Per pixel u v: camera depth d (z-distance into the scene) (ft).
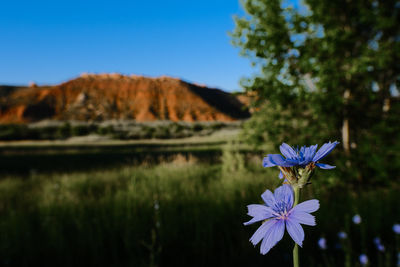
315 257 10.78
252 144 19.08
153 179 24.53
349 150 17.31
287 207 2.20
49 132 197.88
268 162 2.25
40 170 41.04
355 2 17.11
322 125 16.84
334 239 11.48
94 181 26.35
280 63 17.16
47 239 13.38
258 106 18.76
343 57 16.93
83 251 12.56
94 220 14.42
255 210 2.30
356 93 17.92
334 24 16.87
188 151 64.08
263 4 17.43
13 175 36.55
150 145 99.25
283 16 17.25
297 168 2.34
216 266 11.21
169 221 14.33
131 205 17.40
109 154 63.82
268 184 2.57
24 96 386.11
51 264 11.90
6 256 12.01
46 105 372.79
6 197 22.74
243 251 11.71
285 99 17.22
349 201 14.29
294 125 17.67
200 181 24.49
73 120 347.15
